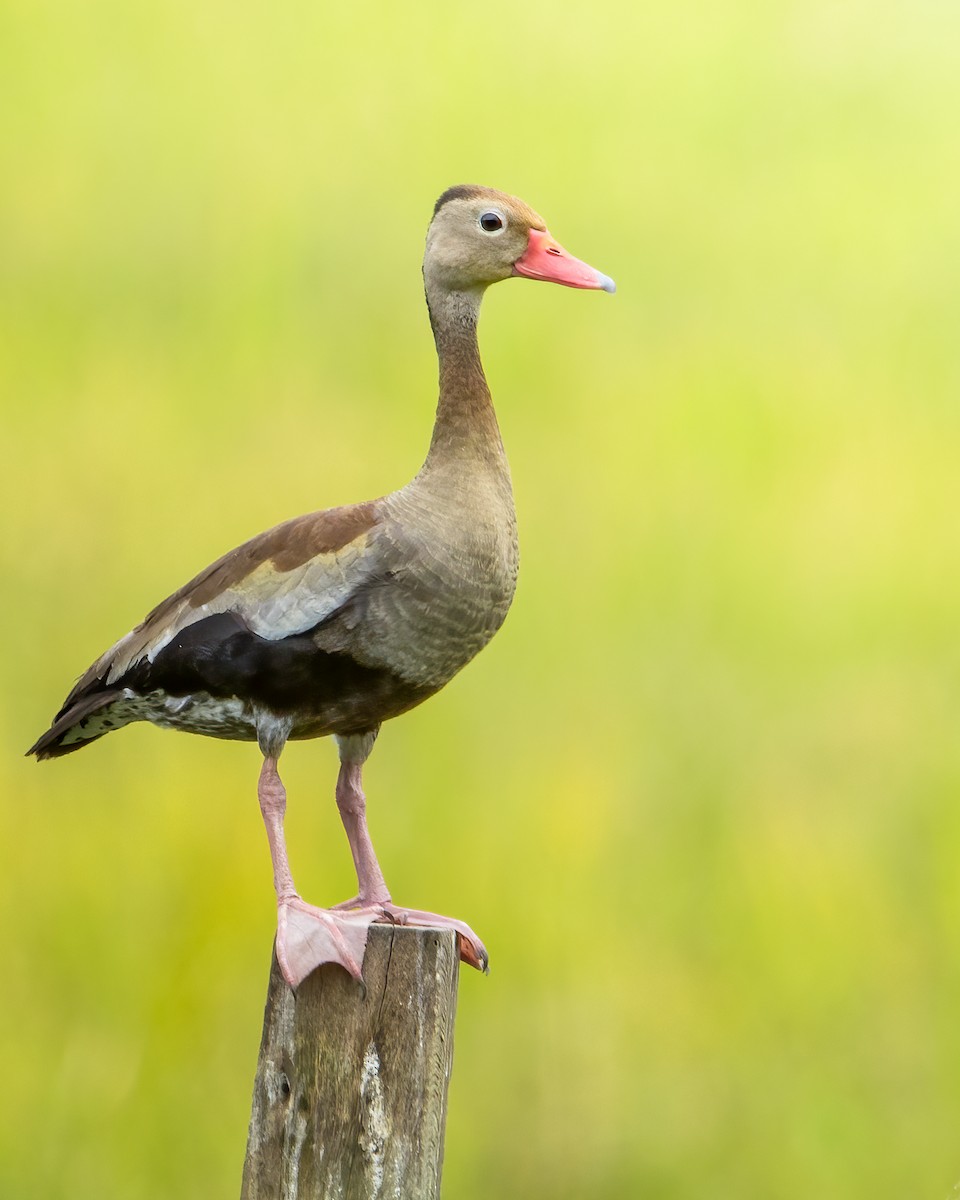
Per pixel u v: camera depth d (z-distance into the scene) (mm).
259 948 12969
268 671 7141
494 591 7281
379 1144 6137
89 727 7883
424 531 7129
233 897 13148
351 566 7059
